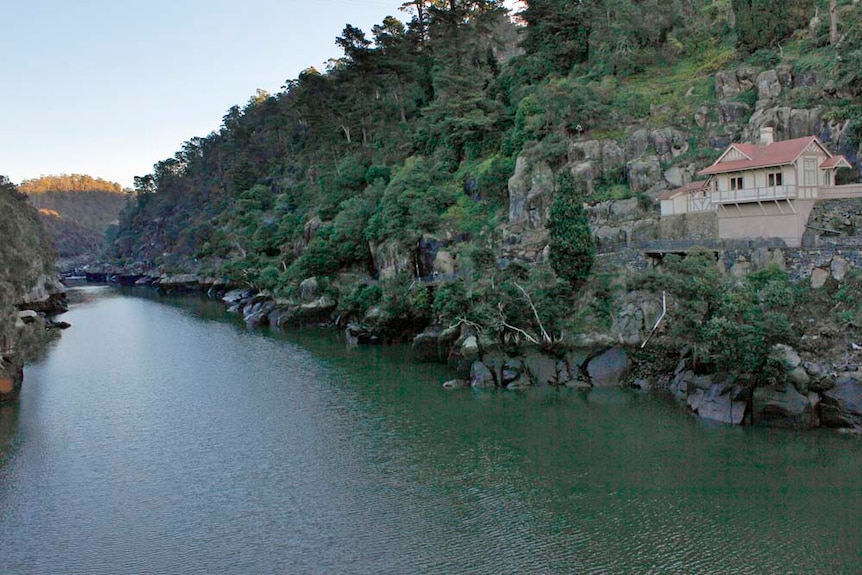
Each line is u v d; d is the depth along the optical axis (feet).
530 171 338.95
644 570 133.49
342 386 272.72
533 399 239.50
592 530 149.07
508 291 260.83
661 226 281.95
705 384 214.07
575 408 225.97
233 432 223.51
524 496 166.30
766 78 311.68
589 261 265.75
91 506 171.73
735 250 241.14
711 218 268.41
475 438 205.67
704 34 385.50
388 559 141.79
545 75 429.38
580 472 177.37
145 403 261.44
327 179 525.34
